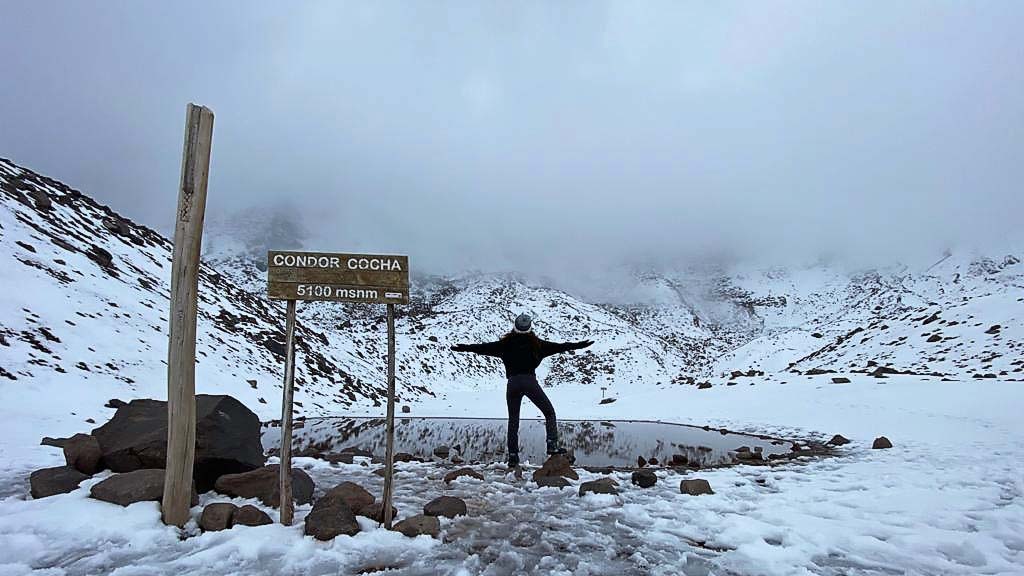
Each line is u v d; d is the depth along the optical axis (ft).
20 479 19.79
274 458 27.07
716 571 12.59
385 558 13.09
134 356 48.75
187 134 14.67
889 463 26.18
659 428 48.78
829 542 14.49
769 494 20.04
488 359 176.24
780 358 152.46
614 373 211.20
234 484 17.88
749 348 175.73
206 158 14.92
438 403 89.30
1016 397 43.01
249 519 14.94
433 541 14.32
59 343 43.50
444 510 16.71
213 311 77.46
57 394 35.94
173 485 14.79
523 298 307.99
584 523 16.29
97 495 16.12
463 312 255.09
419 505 18.06
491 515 17.08
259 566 12.45
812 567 12.84
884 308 304.91
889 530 15.44
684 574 12.40
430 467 26.58
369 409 73.00
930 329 105.70
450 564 12.80
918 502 18.48
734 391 70.23
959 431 34.53
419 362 140.77
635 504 18.51
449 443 38.60
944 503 18.29
